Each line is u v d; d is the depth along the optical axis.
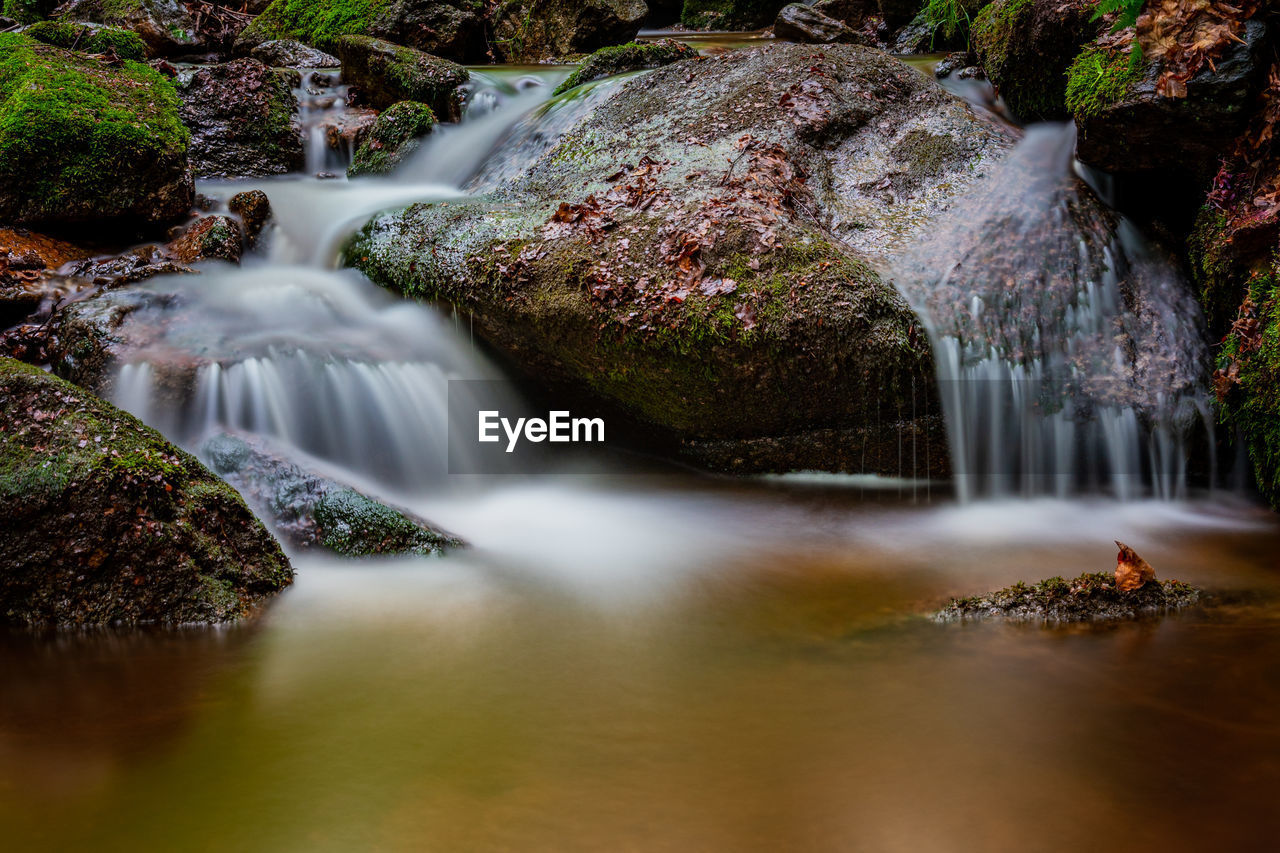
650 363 6.28
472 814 3.08
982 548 5.43
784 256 6.21
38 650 4.26
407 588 4.94
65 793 3.19
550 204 7.45
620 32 14.25
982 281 6.43
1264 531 5.62
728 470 6.69
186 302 6.80
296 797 3.17
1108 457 6.25
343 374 6.42
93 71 8.74
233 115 10.44
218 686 3.95
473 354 7.09
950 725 3.57
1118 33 6.49
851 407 6.21
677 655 4.21
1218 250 6.05
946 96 8.27
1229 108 5.79
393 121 10.27
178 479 4.71
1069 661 4.08
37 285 6.84
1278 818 2.99
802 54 8.60
